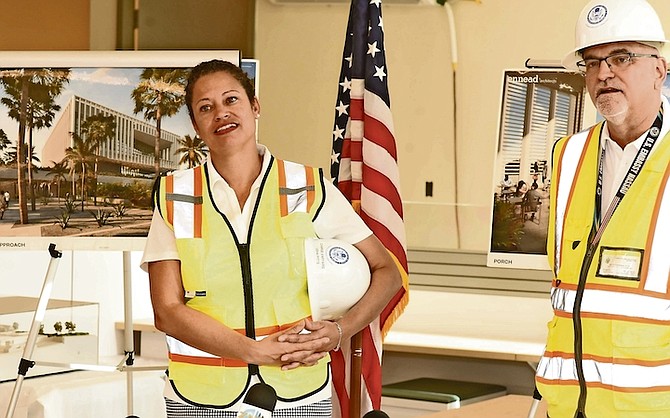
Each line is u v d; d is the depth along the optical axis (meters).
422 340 5.22
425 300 5.70
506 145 4.04
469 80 5.70
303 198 2.40
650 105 2.19
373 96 3.50
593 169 2.30
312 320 2.36
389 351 5.55
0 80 3.52
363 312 2.42
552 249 2.36
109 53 3.51
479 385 5.14
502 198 3.99
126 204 3.43
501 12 5.61
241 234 2.32
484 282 5.58
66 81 3.49
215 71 2.40
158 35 5.70
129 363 3.68
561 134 4.00
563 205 2.33
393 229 3.45
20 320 4.38
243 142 2.37
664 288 2.12
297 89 5.98
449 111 5.75
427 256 5.70
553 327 2.32
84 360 4.61
